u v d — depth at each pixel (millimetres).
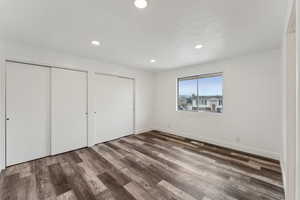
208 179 2041
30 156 2654
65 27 1915
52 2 1403
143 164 2512
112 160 2674
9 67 2436
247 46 2559
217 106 3615
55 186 1889
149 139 4051
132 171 2270
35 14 1610
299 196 725
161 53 2971
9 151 2432
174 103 4539
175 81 4500
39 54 2668
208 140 3709
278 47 2594
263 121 2824
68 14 1616
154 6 1472
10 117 2443
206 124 3748
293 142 1581
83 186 1887
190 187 1861
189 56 3162
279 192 1753
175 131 4523
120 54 3049
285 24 1703
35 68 2709
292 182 1532
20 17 1668
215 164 2502
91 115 3475
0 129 2297
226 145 3363
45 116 2842
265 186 1874
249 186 1877
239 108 3141
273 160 2641
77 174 2180
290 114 1635
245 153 2984
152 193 1747
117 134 4125
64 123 3061
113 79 4012
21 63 2553
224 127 3398
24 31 2021
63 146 3045
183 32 2053
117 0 1379
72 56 3105
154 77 5148
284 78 1958
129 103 4445
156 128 5133
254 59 2916
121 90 4219
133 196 1696
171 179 2045
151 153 3020
